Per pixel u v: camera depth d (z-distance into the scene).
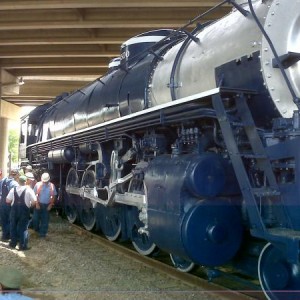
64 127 12.13
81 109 10.62
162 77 6.87
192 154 5.59
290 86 4.61
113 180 8.25
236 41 5.34
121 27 17.25
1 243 10.23
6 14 17.25
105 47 20.95
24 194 9.34
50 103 17.08
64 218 14.25
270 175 4.64
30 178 11.16
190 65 6.18
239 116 4.96
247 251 5.52
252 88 5.02
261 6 5.21
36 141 16.02
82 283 6.66
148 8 16.33
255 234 4.59
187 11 16.08
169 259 7.89
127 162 8.09
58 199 13.23
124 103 8.02
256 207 4.57
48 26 17.14
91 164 9.83
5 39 19.48
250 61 5.03
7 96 30.95
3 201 10.57
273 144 4.73
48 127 14.30
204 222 5.24
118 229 9.05
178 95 6.43
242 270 5.61
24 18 17.14
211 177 5.25
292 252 4.16
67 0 14.80
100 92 9.58
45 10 16.92
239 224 5.41
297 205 4.45
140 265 7.66
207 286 6.04
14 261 8.19
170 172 5.62
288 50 4.73
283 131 4.61
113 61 10.42
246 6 5.68
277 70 4.77
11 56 21.66
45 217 10.78
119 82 8.59
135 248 8.56
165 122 6.07
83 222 11.42
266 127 5.10
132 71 8.26
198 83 5.96
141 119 6.75
